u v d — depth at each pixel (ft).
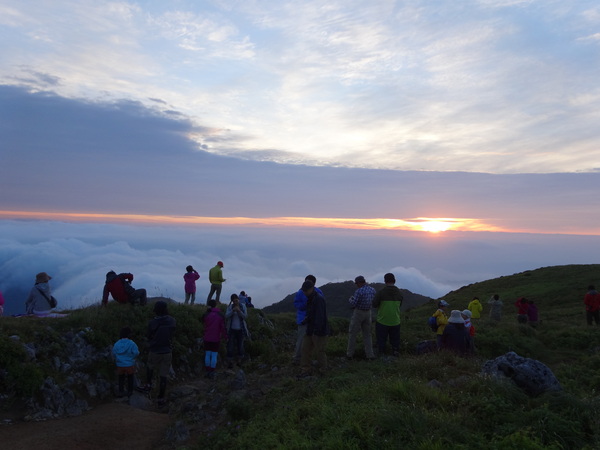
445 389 23.75
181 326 42.60
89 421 26.58
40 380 28.17
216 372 38.99
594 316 67.87
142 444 24.03
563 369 36.65
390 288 39.04
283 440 19.48
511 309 116.78
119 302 41.24
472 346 38.68
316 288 34.86
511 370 24.66
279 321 62.08
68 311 41.73
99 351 33.65
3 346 28.40
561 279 142.00
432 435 17.03
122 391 31.27
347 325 65.26
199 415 27.14
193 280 61.16
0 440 23.07
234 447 20.94
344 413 20.43
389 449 16.47
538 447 15.85
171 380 36.22
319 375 33.04
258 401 28.45
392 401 21.62
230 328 41.86
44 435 24.12
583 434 17.88
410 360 32.24
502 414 19.49
